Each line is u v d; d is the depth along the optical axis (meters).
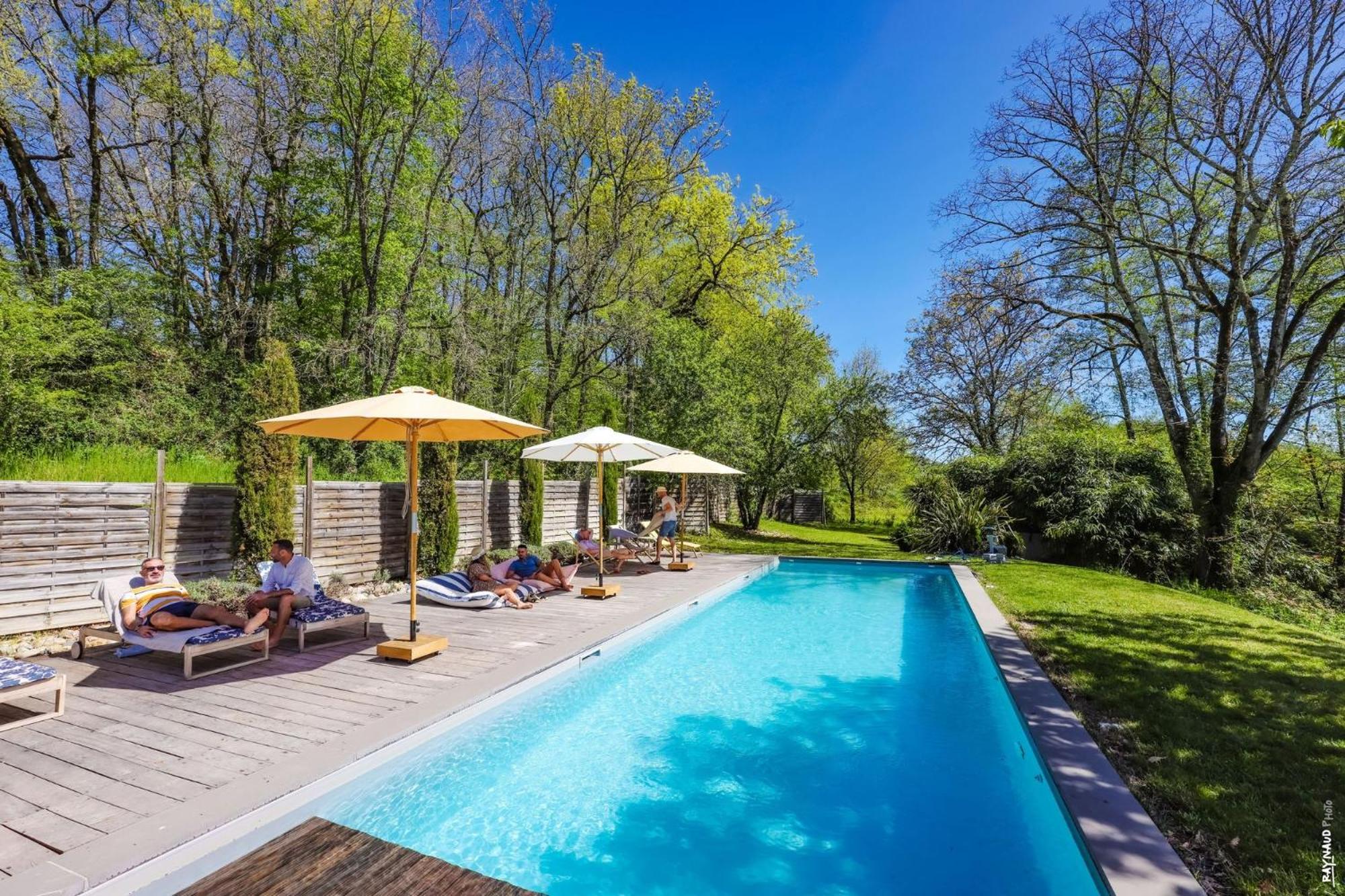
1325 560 14.86
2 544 6.29
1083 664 6.20
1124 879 2.73
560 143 19.03
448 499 11.33
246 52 14.91
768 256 25.47
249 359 15.97
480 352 17.08
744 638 8.52
